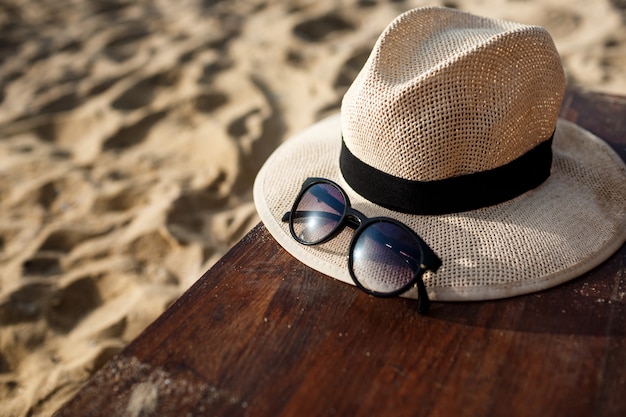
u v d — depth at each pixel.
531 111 0.64
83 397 0.56
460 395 0.54
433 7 0.69
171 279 1.04
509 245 0.62
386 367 0.56
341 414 0.53
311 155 0.76
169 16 2.03
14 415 0.86
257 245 0.68
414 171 0.63
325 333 0.59
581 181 0.68
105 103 1.52
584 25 1.63
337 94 1.48
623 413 0.52
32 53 1.83
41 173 1.29
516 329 0.58
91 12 2.11
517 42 0.63
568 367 0.55
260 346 0.58
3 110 1.54
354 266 0.61
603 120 0.84
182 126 1.44
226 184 1.25
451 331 0.58
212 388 0.55
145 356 0.58
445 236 0.63
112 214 1.18
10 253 1.09
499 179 0.64
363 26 1.82
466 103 0.61
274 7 1.98
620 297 0.59
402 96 0.62
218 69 1.65
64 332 0.97
